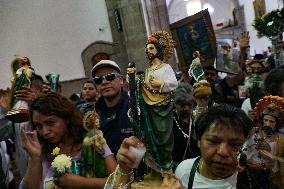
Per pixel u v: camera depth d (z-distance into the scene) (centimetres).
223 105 167
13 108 259
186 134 273
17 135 341
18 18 1002
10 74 1002
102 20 1008
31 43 1004
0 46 1000
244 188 204
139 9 985
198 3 2806
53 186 202
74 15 1005
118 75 287
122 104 285
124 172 143
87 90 399
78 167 206
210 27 584
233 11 2261
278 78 284
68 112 213
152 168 145
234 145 158
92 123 217
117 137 272
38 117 209
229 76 477
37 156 204
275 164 234
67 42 1009
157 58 150
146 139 145
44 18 1002
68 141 216
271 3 1513
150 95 143
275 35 563
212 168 163
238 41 509
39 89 297
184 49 604
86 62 1004
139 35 987
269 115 243
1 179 344
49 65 1008
